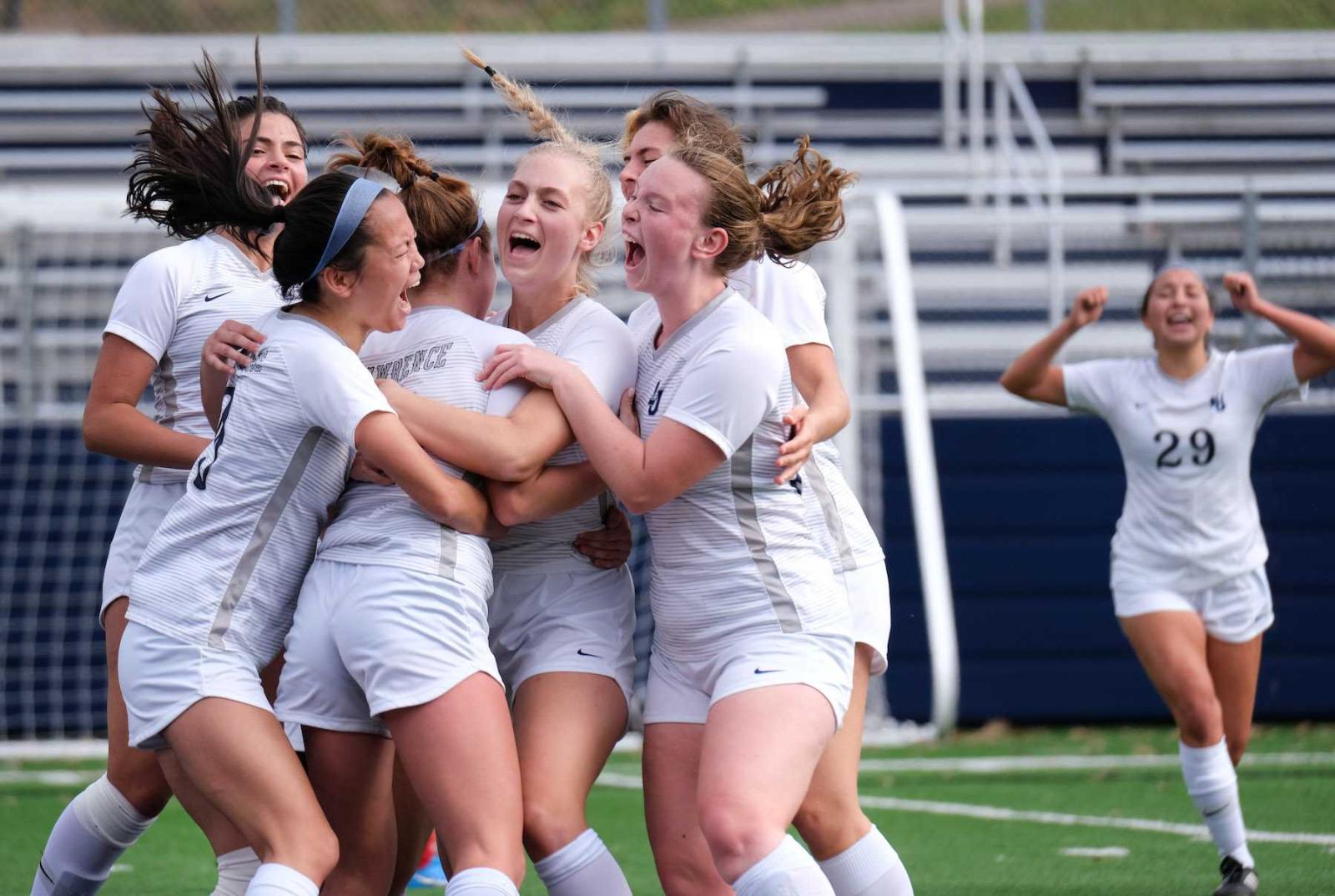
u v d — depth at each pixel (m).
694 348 12.40
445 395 12.61
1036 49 49.09
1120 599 21.05
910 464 31.62
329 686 12.22
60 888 14.62
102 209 33.62
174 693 11.74
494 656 13.34
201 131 13.73
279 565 12.18
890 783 28.77
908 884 13.16
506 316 14.22
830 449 13.88
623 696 13.12
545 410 12.49
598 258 14.45
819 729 11.79
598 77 48.62
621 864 21.27
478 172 46.03
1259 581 20.95
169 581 12.02
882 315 41.38
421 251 13.23
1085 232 42.91
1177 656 19.92
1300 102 48.81
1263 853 21.36
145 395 35.72
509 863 11.50
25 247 37.12
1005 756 32.25
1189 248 41.22
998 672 36.12
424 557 12.03
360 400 11.82
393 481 12.13
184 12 49.97
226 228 15.18
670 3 54.19
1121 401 21.73
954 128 47.72
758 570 12.23
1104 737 35.03
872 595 13.52
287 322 12.39
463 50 14.66
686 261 12.38
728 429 11.98
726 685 11.98
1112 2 55.53
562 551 13.29
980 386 41.47
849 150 47.50
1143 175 48.28
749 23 54.31
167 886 19.89
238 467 12.13
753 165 14.88
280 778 11.57
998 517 36.44
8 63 47.62
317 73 48.25
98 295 38.84
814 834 13.09
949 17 48.12
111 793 14.42
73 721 35.62
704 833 11.34
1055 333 21.97
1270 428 36.19
